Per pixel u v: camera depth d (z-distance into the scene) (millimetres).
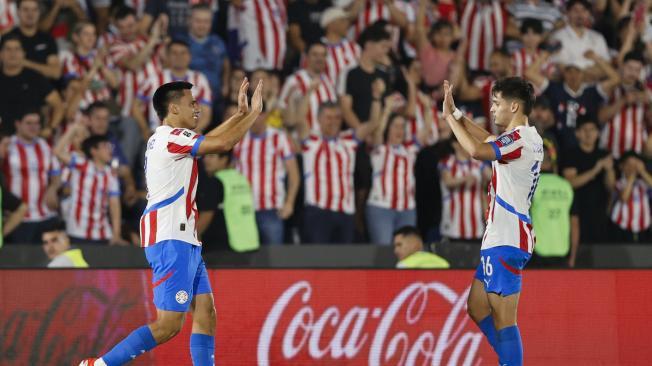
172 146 21953
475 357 27078
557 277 27250
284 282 27000
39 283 26203
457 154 37094
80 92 37844
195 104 23188
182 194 22188
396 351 27000
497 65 41469
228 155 34750
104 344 26172
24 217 34969
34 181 35250
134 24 40000
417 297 27172
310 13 42688
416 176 37875
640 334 27219
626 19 44656
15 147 35188
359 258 35125
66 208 35219
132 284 26406
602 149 39000
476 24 44062
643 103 41500
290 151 36781
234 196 34281
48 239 32531
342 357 26922
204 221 33906
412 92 39438
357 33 43312
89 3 42344
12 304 26094
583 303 27234
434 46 41594
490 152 22219
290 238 37656
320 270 27109
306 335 26922
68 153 35656
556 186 34844
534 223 34812
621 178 39250
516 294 22797
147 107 38094
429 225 37875
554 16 45469
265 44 41531
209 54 39906
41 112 37438
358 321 27031
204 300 22922
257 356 26766
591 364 27109
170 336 22250
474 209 36906
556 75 42969
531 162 22531
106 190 35406
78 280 26297
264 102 37281
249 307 26875
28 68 37719
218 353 26688
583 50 43656
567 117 40844
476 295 23641
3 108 37156
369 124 37656
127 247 33750
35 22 38906
